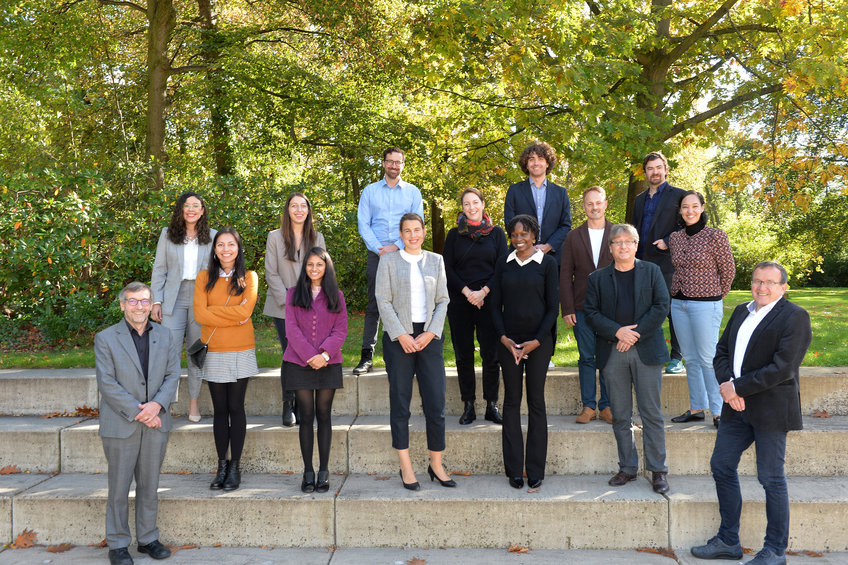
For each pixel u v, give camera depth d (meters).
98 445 4.33
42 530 3.83
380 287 3.99
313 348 3.89
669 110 10.86
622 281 3.95
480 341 4.49
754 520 3.71
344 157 13.02
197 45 11.66
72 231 6.18
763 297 3.44
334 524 3.78
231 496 3.81
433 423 3.98
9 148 9.23
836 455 4.11
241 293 4.05
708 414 4.62
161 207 6.76
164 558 3.60
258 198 7.60
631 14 9.27
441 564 3.52
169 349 3.71
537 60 8.64
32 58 10.37
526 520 3.75
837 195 20.52
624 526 3.73
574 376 4.72
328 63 11.80
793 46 9.98
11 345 6.26
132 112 11.86
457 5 8.32
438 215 17.86
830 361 5.05
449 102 12.68
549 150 4.77
